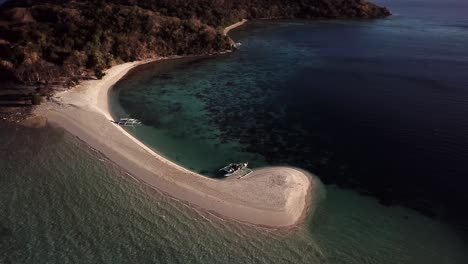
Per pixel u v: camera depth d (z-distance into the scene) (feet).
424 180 194.70
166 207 170.50
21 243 150.41
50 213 165.48
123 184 185.26
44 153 209.05
